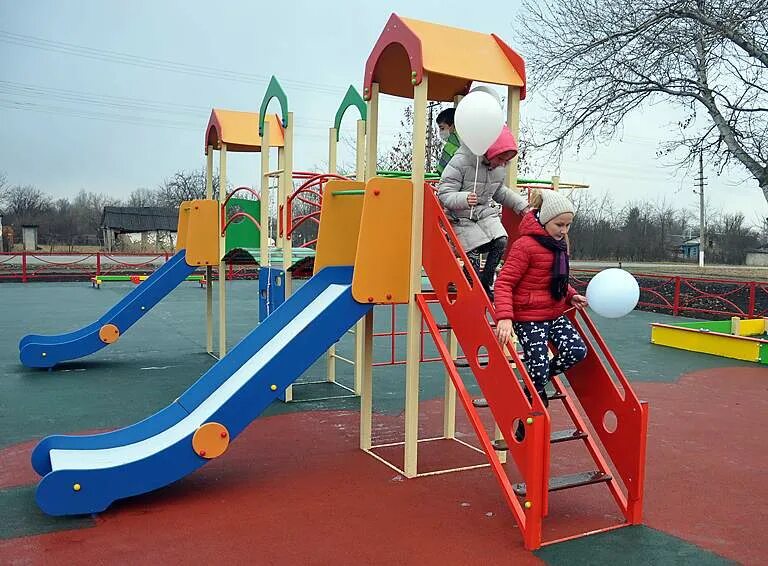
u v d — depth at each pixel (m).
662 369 9.05
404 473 4.77
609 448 4.02
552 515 4.07
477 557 3.46
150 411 6.54
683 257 49.06
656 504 4.27
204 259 9.16
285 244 6.90
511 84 4.62
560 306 3.99
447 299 4.36
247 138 9.21
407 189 4.67
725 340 9.99
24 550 3.48
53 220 64.50
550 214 3.78
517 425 3.92
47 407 6.64
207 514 4.01
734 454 5.37
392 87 5.48
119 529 3.77
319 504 4.19
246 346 5.00
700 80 14.89
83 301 17.50
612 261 46.44
